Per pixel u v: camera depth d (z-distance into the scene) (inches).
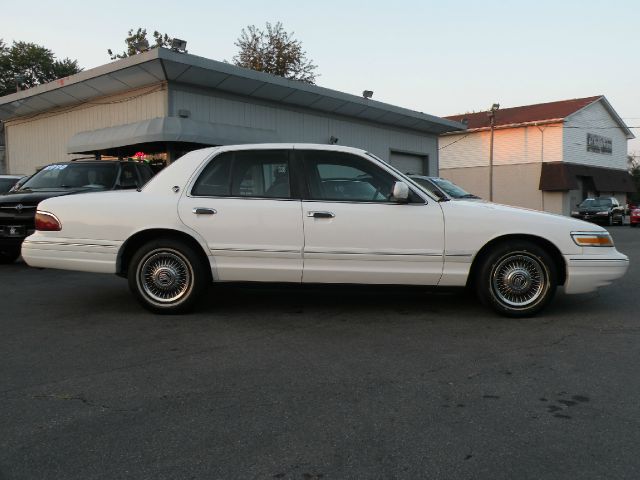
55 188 347.6
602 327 204.1
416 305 238.1
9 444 114.1
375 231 205.3
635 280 309.6
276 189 211.9
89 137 645.9
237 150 217.2
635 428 121.9
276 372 156.3
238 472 103.7
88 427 121.9
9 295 257.8
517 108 1669.5
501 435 118.4
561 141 1427.2
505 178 1531.7
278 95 684.1
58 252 216.2
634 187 1691.7
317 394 140.5
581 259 208.7
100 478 101.7
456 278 208.4
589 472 103.9
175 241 212.1
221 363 163.6
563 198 1429.6
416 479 101.6
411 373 155.6
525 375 154.2
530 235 208.8
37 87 692.7
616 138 1664.6
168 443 114.7
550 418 126.8
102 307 232.7
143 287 215.9
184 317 216.2
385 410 130.9
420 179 377.4
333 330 199.3
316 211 206.1
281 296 254.8
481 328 202.2
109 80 613.3
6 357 168.2
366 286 210.4
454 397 138.6
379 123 868.0
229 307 233.1
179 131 564.4
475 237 206.2
